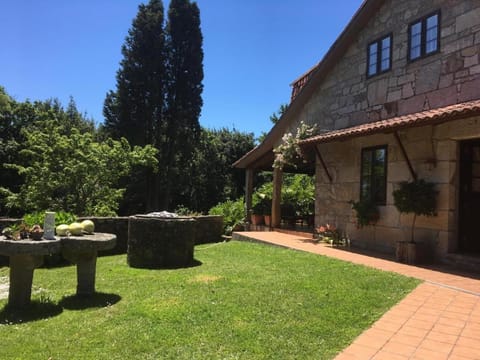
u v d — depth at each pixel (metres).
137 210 29.05
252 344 3.88
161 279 6.75
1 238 5.30
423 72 8.82
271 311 4.78
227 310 4.81
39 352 3.77
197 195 31.66
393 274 6.54
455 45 8.09
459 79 7.96
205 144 32.31
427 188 7.97
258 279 6.33
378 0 10.03
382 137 9.63
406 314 4.73
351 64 11.19
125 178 27.25
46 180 15.16
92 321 4.62
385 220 9.39
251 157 15.55
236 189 32.75
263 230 14.78
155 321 4.51
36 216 9.85
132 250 8.58
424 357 3.62
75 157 15.71
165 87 28.83
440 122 7.15
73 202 15.47
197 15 29.50
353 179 10.64
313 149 12.54
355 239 10.40
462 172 8.00
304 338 4.04
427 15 8.80
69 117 31.25
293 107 13.34
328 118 12.02
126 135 27.33
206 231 15.12
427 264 7.72
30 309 5.10
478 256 7.29
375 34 10.34
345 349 3.80
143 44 27.98
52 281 7.09
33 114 24.11
